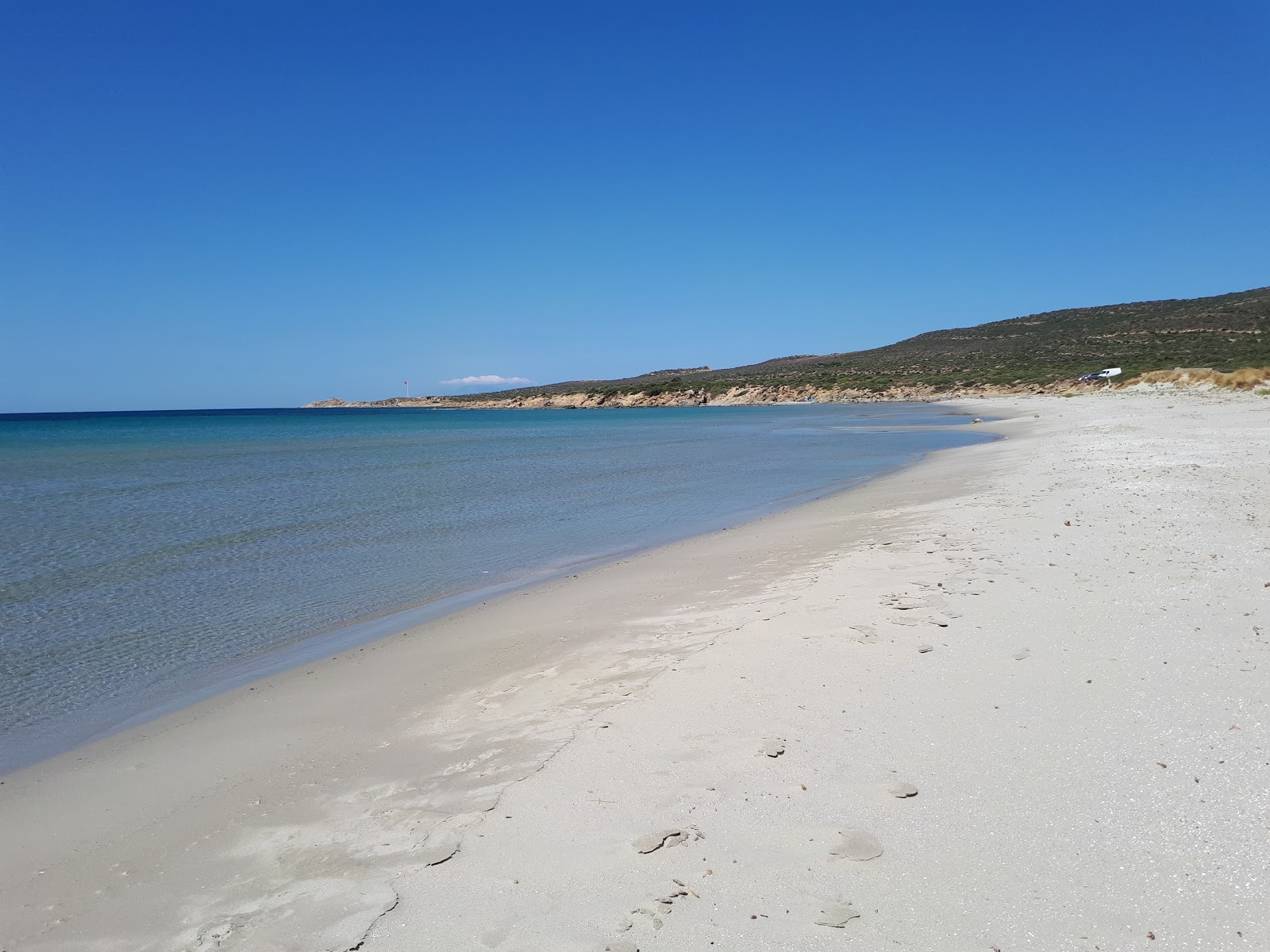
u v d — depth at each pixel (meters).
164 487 25.41
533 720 5.84
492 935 3.41
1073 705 5.13
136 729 6.39
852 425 56.31
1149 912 3.23
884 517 13.85
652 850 3.94
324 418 144.12
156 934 3.63
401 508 19.70
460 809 4.54
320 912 3.68
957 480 18.84
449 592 10.96
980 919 3.28
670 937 3.30
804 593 8.68
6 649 8.66
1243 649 5.75
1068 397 68.81
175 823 4.71
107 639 8.98
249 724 6.35
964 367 120.38
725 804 4.32
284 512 19.14
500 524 16.73
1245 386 49.12
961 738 4.84
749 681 6.11
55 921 3.79
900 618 7.29
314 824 4.55
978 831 3.88
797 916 3.38
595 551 13.49
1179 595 7.15
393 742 5.73
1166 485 14.16
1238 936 3.06
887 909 3.38
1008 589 7.92
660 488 22.69
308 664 7.94
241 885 3.98
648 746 5.13
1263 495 12.38
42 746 6.16
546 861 3.93
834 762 4.67
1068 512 12.01
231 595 11.01
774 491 20.69
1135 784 4.15
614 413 130.62
